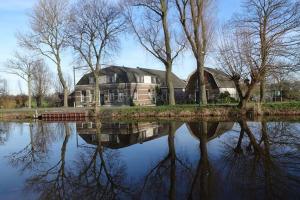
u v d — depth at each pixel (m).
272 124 19.52
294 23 27.11
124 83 49.59
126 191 8.14
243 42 23.95
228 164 10.32
